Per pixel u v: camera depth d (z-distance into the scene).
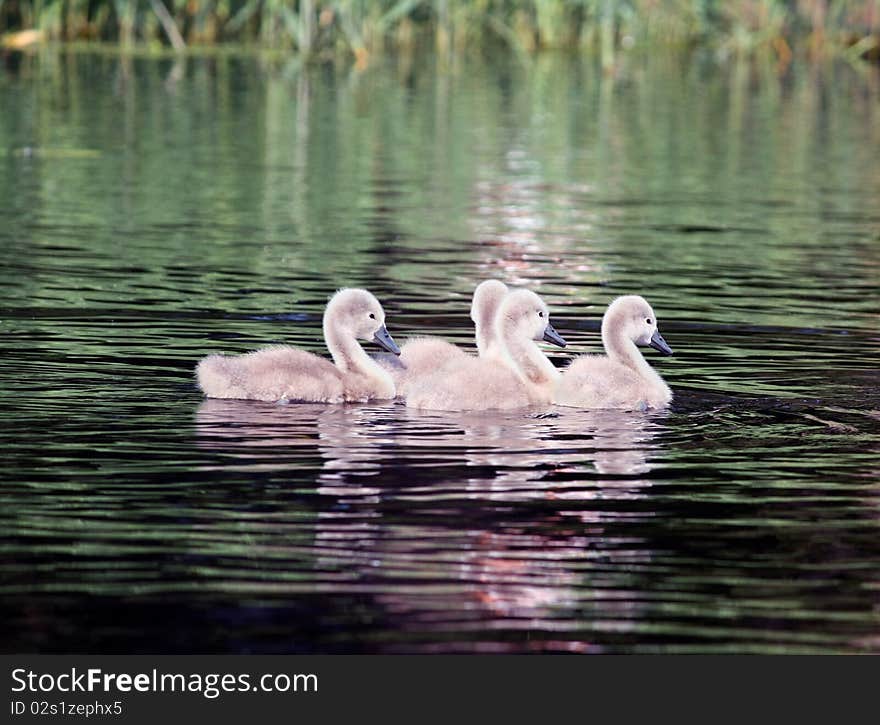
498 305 16.27
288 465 12.83
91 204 27.86
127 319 18.70
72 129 37.16
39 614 9.95
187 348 17.19
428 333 18.53
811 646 9.74
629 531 11.44
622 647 9.72
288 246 24.38
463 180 31.83
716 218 28.02
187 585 10.37
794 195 30.78
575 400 15.06
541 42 58.38
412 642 9.71
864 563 10.91
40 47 52.78
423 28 59.59
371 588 10.37
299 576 10.52
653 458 13.20
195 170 32.06
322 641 9.69
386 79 49.16
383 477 12.55
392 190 30.36
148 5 53.62
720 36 59.78
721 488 12.41
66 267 22.14
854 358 17.27
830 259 24.08
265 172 32.09
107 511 11.63
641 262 23.64
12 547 10.91
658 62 56.19
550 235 25.97
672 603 10.26
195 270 22.17
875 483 12.56
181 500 11.89
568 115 42.59
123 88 44.78
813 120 42.47
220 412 14.49
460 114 42.12
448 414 14.73
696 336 18.36
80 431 13.70
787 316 19.61
